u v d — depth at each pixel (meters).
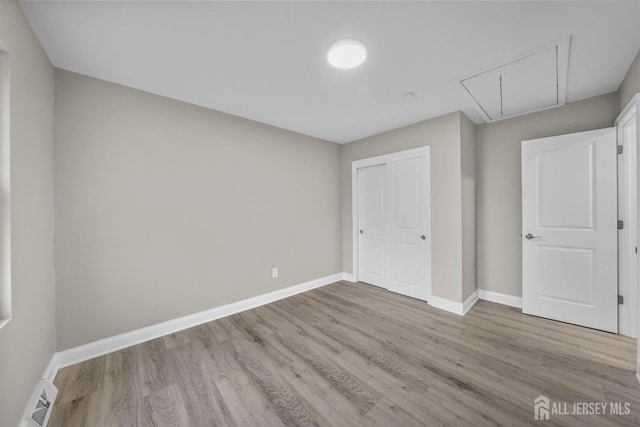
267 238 3.19
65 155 1.91
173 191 2.45
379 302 3.16
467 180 2.95
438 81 2.18
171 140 2.44
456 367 1.83
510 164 2.98
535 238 2.66
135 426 1.38
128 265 2.20
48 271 1.75
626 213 2.22
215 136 2.73
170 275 2.42
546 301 2.61
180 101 2.49
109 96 2.12
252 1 1.34
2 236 1.22
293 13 1.43
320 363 1.91
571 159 2.46
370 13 1.44
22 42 1.38
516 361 1.89
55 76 1.89
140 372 1.82
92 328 2.02
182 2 1.34
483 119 3.04
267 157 3.19
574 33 1.60
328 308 2.98
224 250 2.80
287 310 2.93
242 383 1.70
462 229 2.81
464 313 2.78
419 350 2.07
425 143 3.08
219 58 1.85
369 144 3.74
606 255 2.30
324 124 3.21
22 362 1.34
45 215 1.71
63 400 1.56
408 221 3.32
